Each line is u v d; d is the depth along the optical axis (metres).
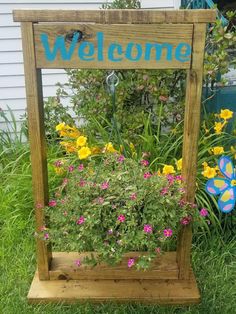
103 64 2.02
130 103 3.44
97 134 3.38
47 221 2.38
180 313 2.35
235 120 3.27
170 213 2.20
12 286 2.52
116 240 2.19
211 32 3.28
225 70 3.15
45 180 2.31
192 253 2.73
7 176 3.34
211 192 2.58
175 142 3.06
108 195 2.21
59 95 3.79
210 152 3.05
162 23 1.94
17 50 4.15
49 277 2.49
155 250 2.24
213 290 2.49
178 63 2.02
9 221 2.96
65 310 2.34
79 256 2.61
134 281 2.48
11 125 4.32
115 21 1.94
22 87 4.28
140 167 2.45
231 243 2.83
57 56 2.00
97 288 2.44
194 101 2.10
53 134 3.67
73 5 4.08
